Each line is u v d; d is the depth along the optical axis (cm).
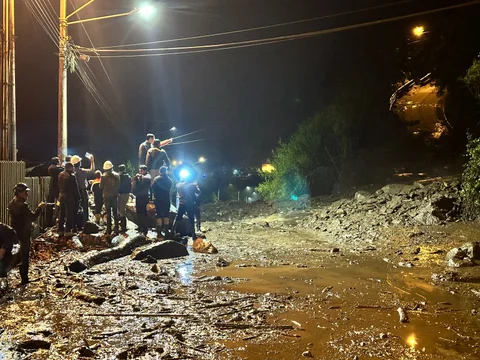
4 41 1123
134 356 508
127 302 710
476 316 659
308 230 1630
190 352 525
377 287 823
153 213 1494
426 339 571
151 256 1046
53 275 872
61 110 1667
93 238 1209
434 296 763
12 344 523
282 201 2412
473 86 1279
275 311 682
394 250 1153
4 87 1124
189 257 1112
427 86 3150
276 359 509
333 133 2600
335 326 619
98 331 582
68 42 1697
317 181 2488
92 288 786
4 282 789
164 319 631
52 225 1409
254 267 1005
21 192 802
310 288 818
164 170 1322
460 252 992
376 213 1508
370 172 2234
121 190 1326
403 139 2545
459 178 1614
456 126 2236
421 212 1373
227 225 1862
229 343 555
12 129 1134
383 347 545
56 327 595
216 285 836
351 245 1279
